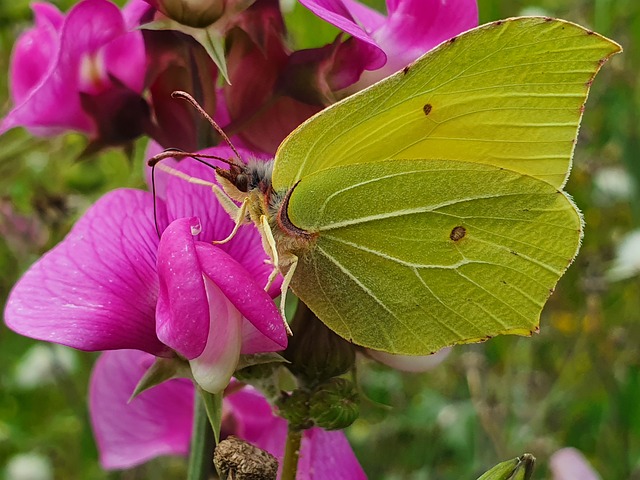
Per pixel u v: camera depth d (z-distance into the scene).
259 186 0.07
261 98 0.08
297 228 0.08
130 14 0.09
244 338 0.07
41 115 0.09
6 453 0.18
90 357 0.18
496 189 0.08
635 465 0.17
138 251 0.07
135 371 0.09
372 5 0.16
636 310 0.19
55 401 0.19
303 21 0.12
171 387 0.09
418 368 0.09
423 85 0.08
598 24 0.18
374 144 0.08
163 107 0.09
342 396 0.07
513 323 0.09
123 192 0.08
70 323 0.07
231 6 0.08
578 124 0.08
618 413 0.17
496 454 0.16
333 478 0.09
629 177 0.19
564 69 0.08
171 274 0.07
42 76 0.10
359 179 0.08
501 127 0.08
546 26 0.08
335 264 0.08
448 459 0.17
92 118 0.09
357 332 0.08
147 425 0.10
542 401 0.17
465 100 0.08
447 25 0.09
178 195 0.08
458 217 0.08
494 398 0.16
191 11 0.08
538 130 0.08
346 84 0.09
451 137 0.08
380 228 0.08
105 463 0.10
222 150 0.08
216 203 0.08
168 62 0.09
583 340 0.18
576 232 0.08
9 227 0.16
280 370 0.08
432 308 0.08
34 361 0.18
